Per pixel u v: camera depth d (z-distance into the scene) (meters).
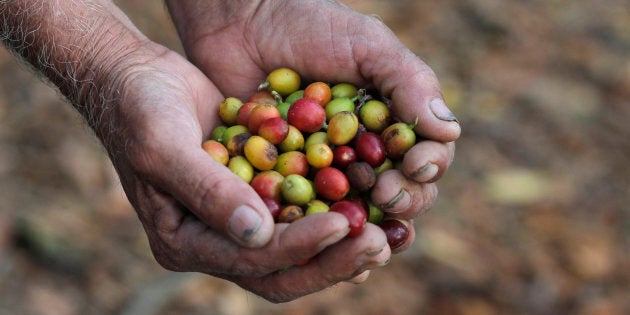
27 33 0.68
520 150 1.04
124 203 0.91
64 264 0.86
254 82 0.74
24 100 0.97
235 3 0.73
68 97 0.69
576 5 1.38
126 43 0.69
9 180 0.90
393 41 0.69
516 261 0.92
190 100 0.67
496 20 1.28
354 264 0.61
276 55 0.72
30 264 0.86
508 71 1.19
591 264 0.92
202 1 0.74
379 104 0.68
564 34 1.29
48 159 0.92
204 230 0.62
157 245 0.65
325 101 0.70
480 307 0.88
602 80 1.19
